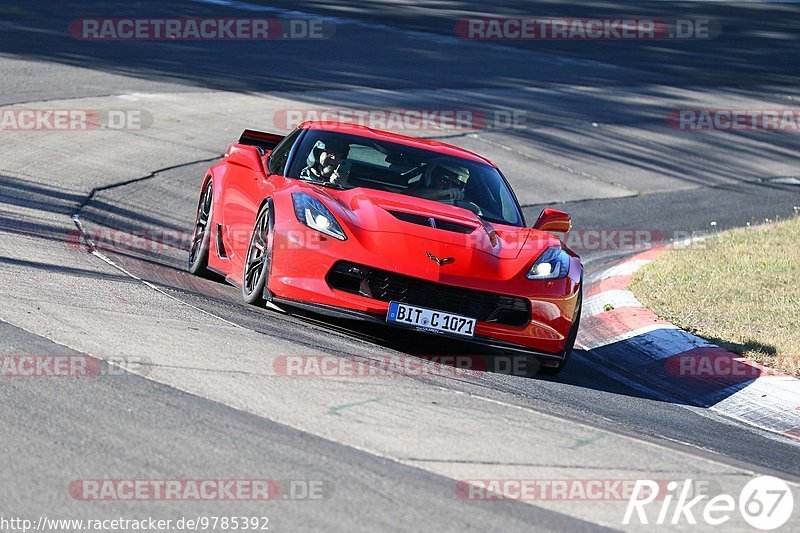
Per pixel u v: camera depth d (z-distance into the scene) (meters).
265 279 24.98
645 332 31.00
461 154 29.83
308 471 14.91
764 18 154.62
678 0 164.88
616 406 23.23
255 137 33.19
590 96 87.56
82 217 35.00
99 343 19.80
